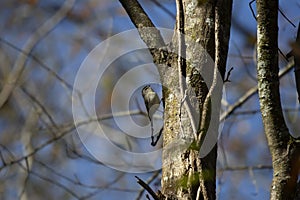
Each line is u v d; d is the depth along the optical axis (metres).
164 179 6.18
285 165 5.86
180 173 6.12
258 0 6.07
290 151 5.88
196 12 6.55
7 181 15.06
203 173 6.05
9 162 13.95
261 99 6.02
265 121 5.98
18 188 15.08
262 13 6.05
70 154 13.56
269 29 6.05
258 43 6.08
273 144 5.93
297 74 6.80
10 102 17.84
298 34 6.84
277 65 6.05
